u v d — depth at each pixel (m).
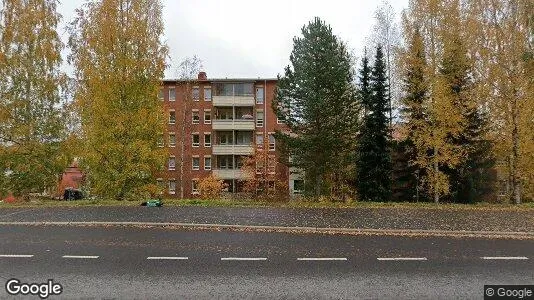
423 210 18.36
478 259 10.14
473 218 16.00
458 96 22.97
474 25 21.69
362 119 32.72
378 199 31.69
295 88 28.95
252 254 10.57
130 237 12.49
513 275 8.87
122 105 23.69
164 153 24.20
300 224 14.48
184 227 14.08
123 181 22.86
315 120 27.88
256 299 7.48
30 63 24.98
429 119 22.86
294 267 9.44
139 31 24.23
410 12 22.92
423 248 11.27
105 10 23.78
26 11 25.42
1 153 23.33
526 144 21.91
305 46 28.53
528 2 20.89
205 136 52.44
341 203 20.86
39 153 23.94
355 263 9.77
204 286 8.14
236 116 52.59
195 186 51.97
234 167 50.47
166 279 8.55
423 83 22.27
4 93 24.20
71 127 25.58
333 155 28.47
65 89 25.97
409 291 7.89
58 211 17.53
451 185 28.83
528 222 15.12
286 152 29.89
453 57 22.31
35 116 24.64
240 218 15.65
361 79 33.56
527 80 21.28
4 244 11.51
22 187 24.03
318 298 7.53
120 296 7.59
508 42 21.42
